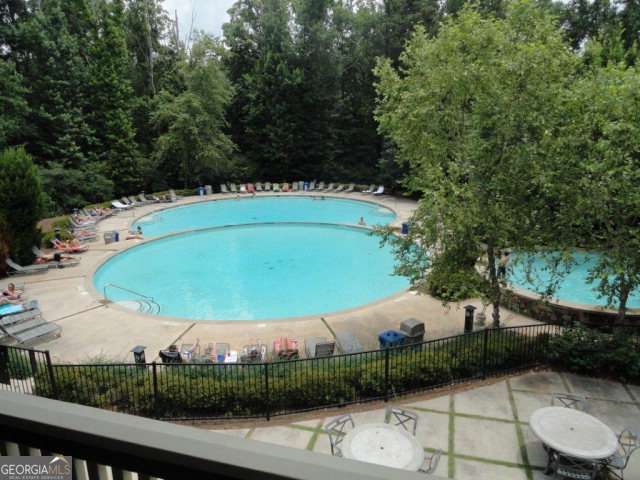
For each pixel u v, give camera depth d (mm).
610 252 9453
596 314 11266
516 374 9156
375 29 34344
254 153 37531
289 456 973
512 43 9320
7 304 12453
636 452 6363
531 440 7129
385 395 8266
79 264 17094
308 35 34938
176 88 36438
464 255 9625
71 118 29906
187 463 1012
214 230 23688
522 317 12125
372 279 16875
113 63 30625
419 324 10430
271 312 14211
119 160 31000
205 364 7836
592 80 9328
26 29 29141
